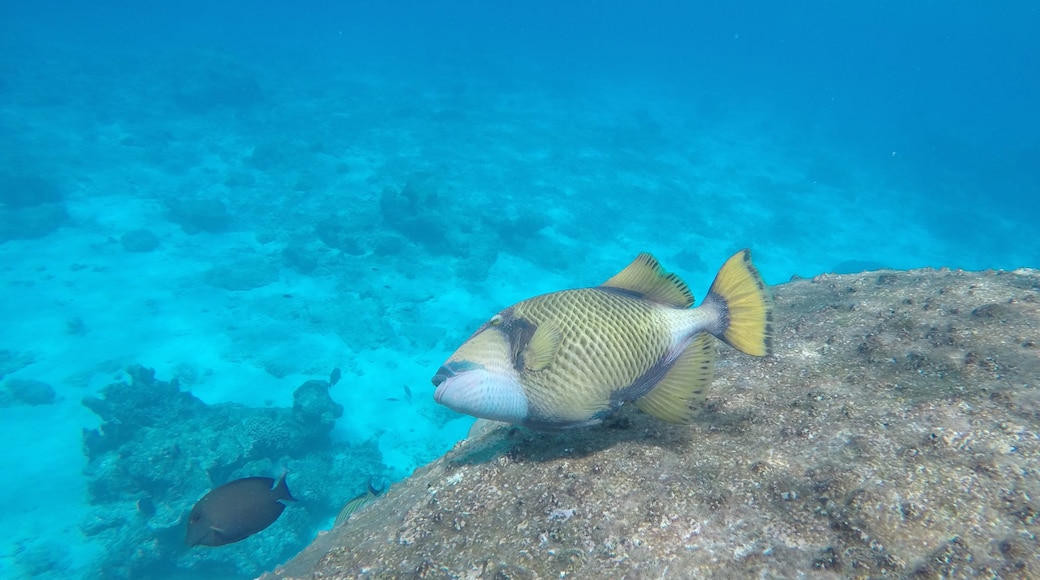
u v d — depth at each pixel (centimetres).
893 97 8025
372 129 3066
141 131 2634
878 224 2989
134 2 7962
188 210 1880
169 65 3388
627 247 2139
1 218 1719
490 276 1759
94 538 820
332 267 1688
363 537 260
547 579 204
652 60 8331
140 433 960
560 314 215
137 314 1416
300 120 3050
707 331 233
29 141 2334
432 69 4956
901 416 254
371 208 2014
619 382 218
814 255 2455
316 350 1332
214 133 2767
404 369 1305
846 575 188
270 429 955
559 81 5128
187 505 834
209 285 1562
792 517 212
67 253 1661
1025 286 363
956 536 195
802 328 360
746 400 287
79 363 1235
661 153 3434
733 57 10356
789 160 3888
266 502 373
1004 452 225
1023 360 281
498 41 7475
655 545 210
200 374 1230
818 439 249
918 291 378
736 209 2733
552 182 2625
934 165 4106
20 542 819
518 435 285
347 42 6141
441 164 2644
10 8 6109
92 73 3484
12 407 1087
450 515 244
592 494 237
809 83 8188
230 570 802
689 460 248
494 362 212
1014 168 4106
